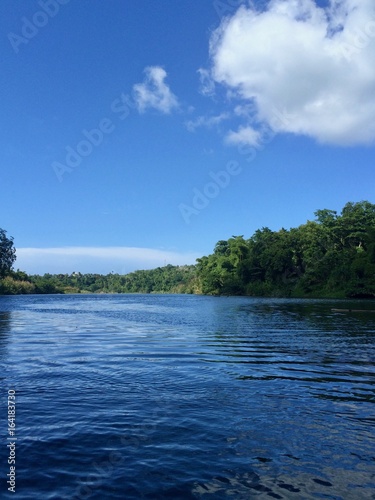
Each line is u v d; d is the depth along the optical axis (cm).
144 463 515
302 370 1060
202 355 1298
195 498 435
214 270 11544
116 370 1057
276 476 481
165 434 608
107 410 719
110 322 2714
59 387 879
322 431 618
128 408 730
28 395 814
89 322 2722
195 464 511
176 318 3036
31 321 2816
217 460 522
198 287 14200
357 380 945
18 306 5244
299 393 830
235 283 10044
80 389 861
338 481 469
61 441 585
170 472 492
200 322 2644
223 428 631
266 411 713
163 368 1084
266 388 871
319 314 3219
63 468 505
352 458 527
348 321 2569
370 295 7038
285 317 2958
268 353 1335
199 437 596
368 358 1239
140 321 2767
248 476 481
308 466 505
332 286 7662
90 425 646
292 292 8388
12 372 1032
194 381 935
